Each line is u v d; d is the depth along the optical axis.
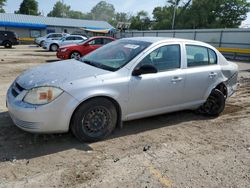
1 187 3.00
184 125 5.16
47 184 3.10
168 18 64.44
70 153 3.81
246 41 24.55
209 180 3.35
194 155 3.97
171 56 4.80
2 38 26.22
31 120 3.64
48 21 47.06
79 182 3.17
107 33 42.78
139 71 4.26
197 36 28.97
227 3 57.66
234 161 3.86
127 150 4.01
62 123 3.80
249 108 6.47
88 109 3.95
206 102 5.58
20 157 3.63
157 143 4.30
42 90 3.66
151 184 3.20
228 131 4.97
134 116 4.48
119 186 3.13
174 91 4.79
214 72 5.38
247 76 11.80
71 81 3.84
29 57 17.19
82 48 13.96
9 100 3.93
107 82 4.03
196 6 59.12
